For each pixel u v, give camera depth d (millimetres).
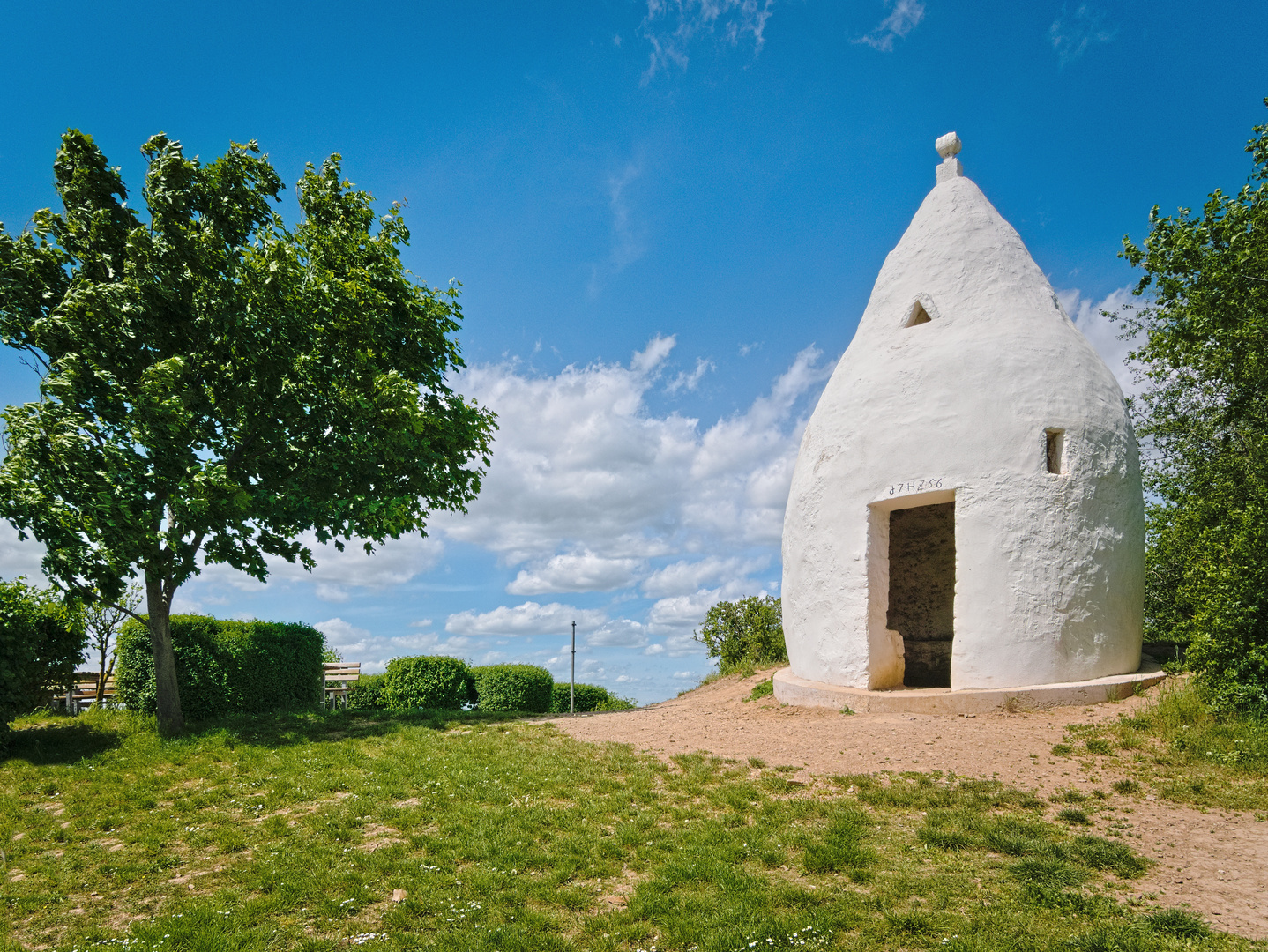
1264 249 11344
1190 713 8414
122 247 10594
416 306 13008
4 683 9352
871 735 8742
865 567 10633
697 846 5809
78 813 7121
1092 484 10125
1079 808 6527
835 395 11859
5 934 4824
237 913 4906
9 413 9109
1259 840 5836
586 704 20844
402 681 15875
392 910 4883
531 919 4754
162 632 10492
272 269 10312
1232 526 10258
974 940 4344
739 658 18016
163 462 9719
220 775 8203
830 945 4363
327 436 11453
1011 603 9711
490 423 13867
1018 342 10570
